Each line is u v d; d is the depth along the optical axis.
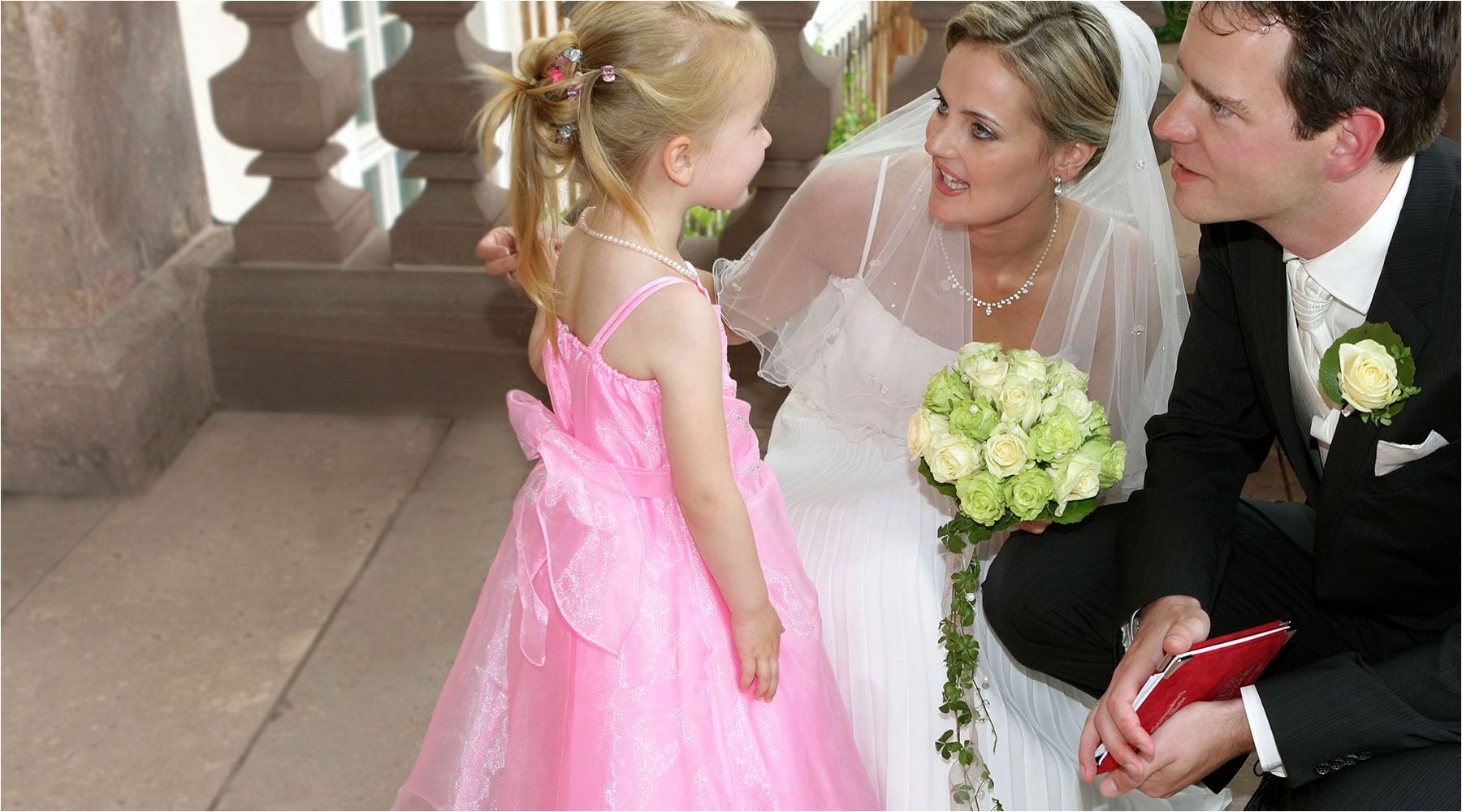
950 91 1.75
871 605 1.89
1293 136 1.42
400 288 3.14
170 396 3.08
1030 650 1.84
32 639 2.50
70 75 2.70
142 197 3.04
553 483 1.66
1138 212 1.90
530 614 1.73
